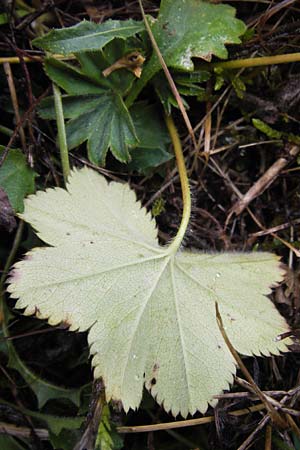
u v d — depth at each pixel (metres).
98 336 0.20
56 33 0.22
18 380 0.24
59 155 0.24
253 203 0.25
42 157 0.23
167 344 0.21
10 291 0.20
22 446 0.24
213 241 0.25
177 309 0.21
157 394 0.20
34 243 0.23
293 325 0.24
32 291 0.20
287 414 0.22
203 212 0.25
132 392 0.20
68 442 0.23
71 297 0.20
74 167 0.22
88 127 0.23
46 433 0.23
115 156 0.23
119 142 0.23
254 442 0.22
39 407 0.23
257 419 0.23
